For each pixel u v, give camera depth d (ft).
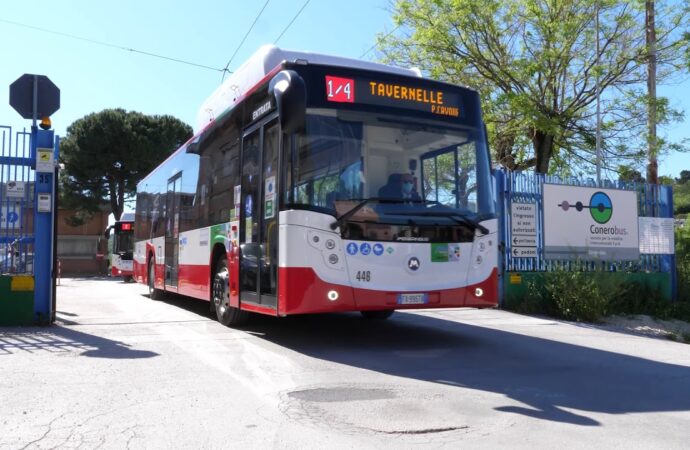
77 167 129.08
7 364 20.38
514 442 12.97
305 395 16.57
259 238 25.20
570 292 37.55
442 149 24.93
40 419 14.25
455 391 17.30
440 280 23.63
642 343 27.94
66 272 151.33
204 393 16.67
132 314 36.19
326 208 22.38
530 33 61.46
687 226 56.34
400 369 20.33
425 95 25.13
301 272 22.00
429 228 23.65
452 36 62.34
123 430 13.47
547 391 17.57
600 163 60.95
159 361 21.03
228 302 29.58
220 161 31.48
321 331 29.17
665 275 45.11
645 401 16.71
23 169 29.66
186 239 37.70
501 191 39.73
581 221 42.16
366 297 22.36
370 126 23.86
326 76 23.61
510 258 39.83
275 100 24.07
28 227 29.73
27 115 29.84
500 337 28.25
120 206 133.59
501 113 62.64
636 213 44.47
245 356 22.17
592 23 60.08
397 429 13.67
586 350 25.25
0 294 29.14
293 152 22.56
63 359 21.30
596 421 14.62
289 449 12.37
